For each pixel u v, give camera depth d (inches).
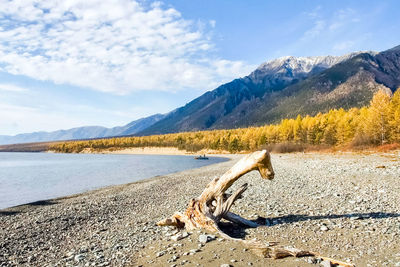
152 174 1641.2
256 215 367.6
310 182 656.4
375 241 245.8
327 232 280.1
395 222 295.1
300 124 3789.4
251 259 214.4
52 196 913.5
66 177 1545.3
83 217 538.3
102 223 478.9
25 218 557.9
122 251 285.4
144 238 329.1
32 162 3538.4
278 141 4065.0
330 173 787.4
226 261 213.0
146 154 6840.6
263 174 292.8
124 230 402.6
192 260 222.4
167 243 281.4
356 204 394.9
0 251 350.3
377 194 454.3
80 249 321.4
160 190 860.0
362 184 558.6
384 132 2016.5
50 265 281.1
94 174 1704.0
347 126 2645.2
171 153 6678.2
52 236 415.8
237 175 301.0
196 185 914.7
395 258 207.2
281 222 328.2
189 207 319.3
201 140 6363.2
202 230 292.4
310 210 379.6
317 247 240.7
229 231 299.3
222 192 311.6
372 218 317.1
